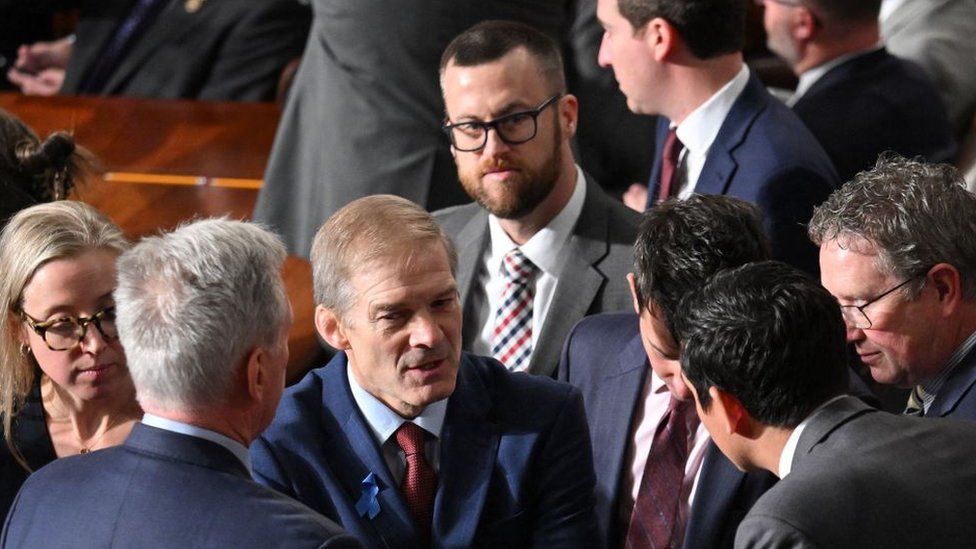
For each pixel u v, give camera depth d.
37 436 9.18
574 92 17.27
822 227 8.74
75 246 8.67
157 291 7.01
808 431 7.32
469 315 11.16
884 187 8.55
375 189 14.51
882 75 13.73
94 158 11.57
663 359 8.57
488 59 10.46
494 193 10.59
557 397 8.48
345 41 14.38
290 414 8.25
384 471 8.08
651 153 17.23
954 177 8.56
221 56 20.92
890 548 6.78
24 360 9.00
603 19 12.04
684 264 8.27
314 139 14.95
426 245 7.87
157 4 21.11
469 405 8.32
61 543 6.92
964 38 15.95
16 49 23.56
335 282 7.96
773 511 6.86
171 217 16.27
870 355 8.66
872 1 13.63
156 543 6.73
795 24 13.84
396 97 14.34
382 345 7.84
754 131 11.55
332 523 6.91
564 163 10.87
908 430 7.34
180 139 18.64
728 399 7.45
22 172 10.61
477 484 8.14
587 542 8.34
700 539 8.76
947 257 8.34
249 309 7.02
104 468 7.07
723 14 11.45
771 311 7.27
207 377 6.95
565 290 10.76
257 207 15.55
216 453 7.01
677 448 9.12
